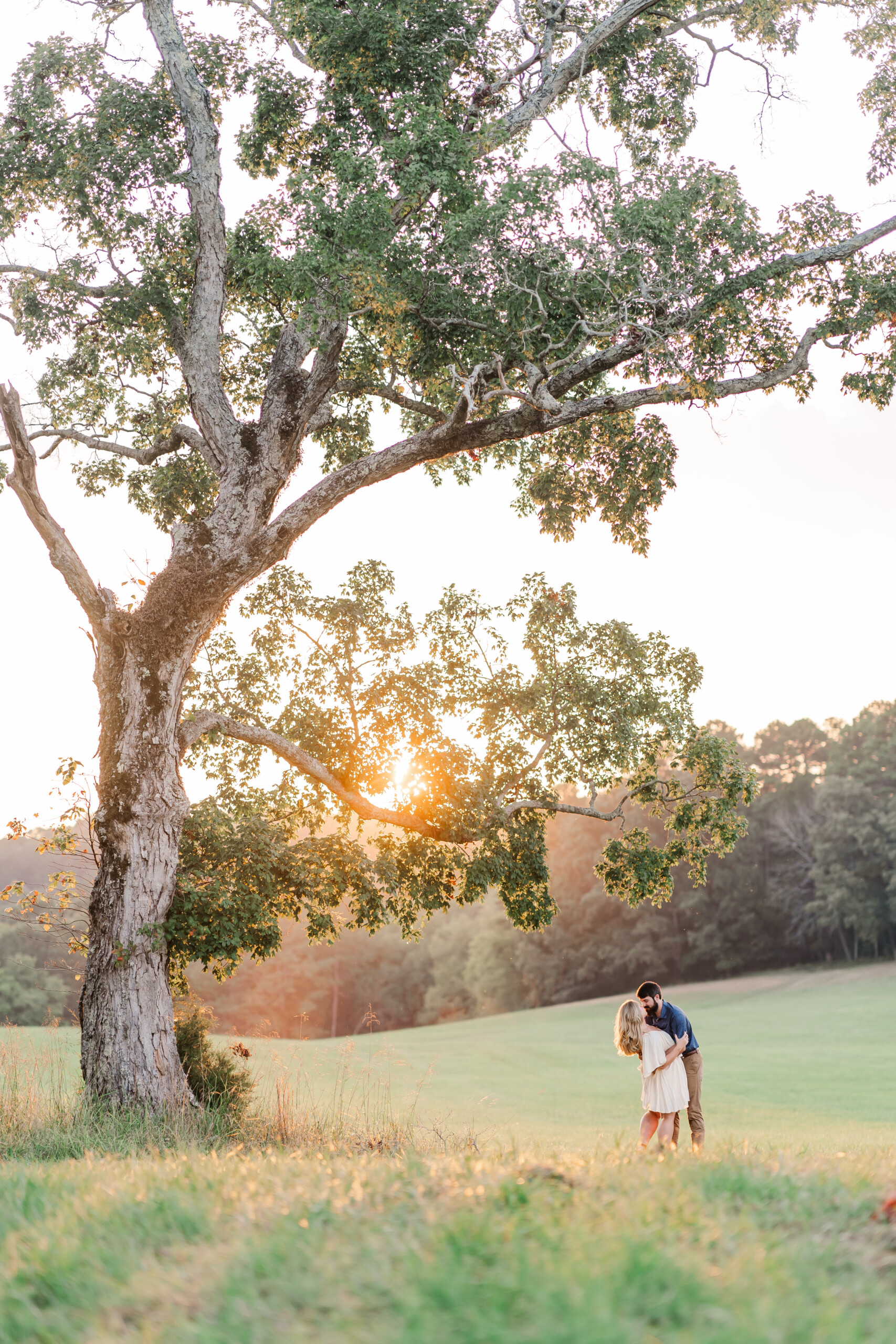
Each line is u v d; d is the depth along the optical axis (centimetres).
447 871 1803
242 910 1445
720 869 9031
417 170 1317
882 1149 941
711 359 1460
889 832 8150
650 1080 959
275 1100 1427
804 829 9025
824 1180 530
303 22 1574
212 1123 1239
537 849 1775
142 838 1400
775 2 1753
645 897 1852
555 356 1477
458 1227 400
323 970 9862
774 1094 3128
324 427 1925
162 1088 1316
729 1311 311
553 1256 360
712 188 1385
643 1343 290
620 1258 353
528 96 1731
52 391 1852
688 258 1370
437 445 1549
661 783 1853
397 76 1581
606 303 1379
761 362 1537
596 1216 430
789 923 9012
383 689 1728
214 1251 399
